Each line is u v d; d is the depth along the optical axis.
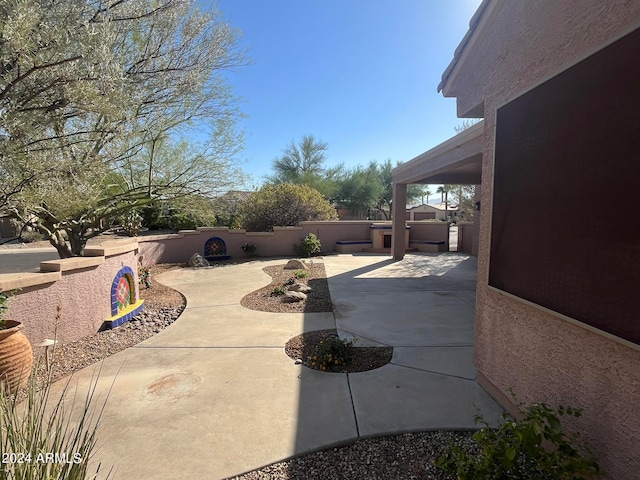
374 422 3.04
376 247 16.36
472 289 8.48
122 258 6.29
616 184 1.84
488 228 3.38
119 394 3.56
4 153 3.76
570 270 2.19
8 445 1.74
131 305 6.53
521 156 2.74
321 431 2.92
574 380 2.22
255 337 5.23
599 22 2.01
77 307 5.05
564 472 1.89
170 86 6.48
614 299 1.86
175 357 4.50
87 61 3.96
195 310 6.73
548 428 2.02
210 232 14.09
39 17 3.42
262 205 16.39
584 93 2.06
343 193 31.41
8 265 14.53
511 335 2.98
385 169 34.09
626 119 1.78
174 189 9.41
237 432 2.91
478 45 3.60
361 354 4.55
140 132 6.77
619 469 1.89
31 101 4.06
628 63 1.76
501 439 2.19
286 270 11.36
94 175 5.37
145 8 5.34
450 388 3.65
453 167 8.53
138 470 2.47
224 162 9.78
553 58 2.41
